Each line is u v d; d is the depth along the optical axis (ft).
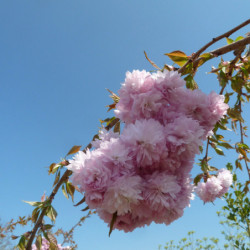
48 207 1.26
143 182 0.75
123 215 0.77
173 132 0.76
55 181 1.28
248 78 1.46
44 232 1.24
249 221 2.58
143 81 0.85
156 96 0.81
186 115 0.85
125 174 0.71
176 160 0.78
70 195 1.29
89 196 0.72
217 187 1.69
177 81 0.83
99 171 0.71
